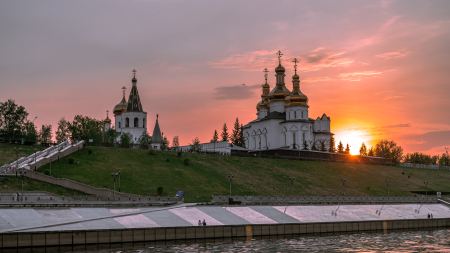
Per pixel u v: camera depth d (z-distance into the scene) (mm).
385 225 164375
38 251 112688
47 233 116250
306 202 187875
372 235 151500
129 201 165500
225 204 170625
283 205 178375
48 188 172500
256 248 122938
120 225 132250
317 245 129375
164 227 130375
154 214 147000
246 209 166250
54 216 136250
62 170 196000
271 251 119188
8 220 128875
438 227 174375
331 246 128250
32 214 135375
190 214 152250
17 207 139000
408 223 169000
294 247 125438
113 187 190375
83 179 191625
